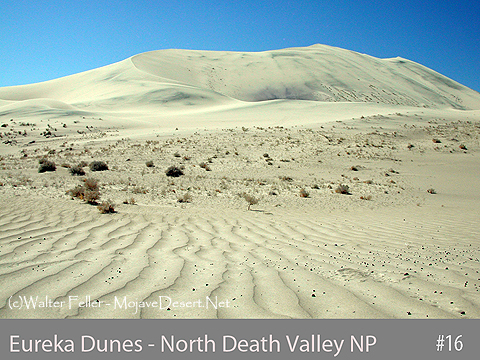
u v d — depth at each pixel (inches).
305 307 139.6
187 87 3676.2
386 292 155.0
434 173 1030.4
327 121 1812.3
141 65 4630.9
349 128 1593.3
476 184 885.2
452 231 316.2
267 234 289.4
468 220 391.5
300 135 1473.9
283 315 133.2
